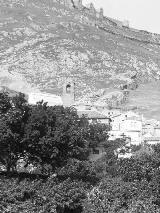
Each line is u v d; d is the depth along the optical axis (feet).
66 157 340.80
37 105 356.59
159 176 352.08
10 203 274.98
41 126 328.29
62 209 291.58
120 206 307.58
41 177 329.31
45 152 328.90
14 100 335.67
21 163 366.22
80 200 304.50
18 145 328.29
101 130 469.98
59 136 328.29
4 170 352.28
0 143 319.06
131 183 335.47
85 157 376.68
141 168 367.86
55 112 362.74
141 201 312.29
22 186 286.66
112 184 325.42
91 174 342.23
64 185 299.17
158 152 440.86
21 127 324.80
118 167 383.04
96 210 298.56
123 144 507.30
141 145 538.06
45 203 284.00
